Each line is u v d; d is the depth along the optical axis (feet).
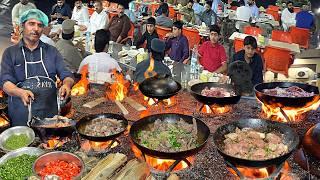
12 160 9.27
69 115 12.61
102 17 31.22
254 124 10.48
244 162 8.57
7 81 11.64
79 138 10.71
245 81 15.99
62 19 33.81
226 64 22.40
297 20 37.60
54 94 12.51
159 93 13.14
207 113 13.00
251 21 37.50
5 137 10.52
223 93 12.97
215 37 22.56
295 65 25.43
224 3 45.80
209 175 9.39
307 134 9.89
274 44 26.84
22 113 12.18
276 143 9.52
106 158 9.45
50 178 8.07
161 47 16.03
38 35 11.66
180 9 40.65
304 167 9.59
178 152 8.80
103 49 16.98
